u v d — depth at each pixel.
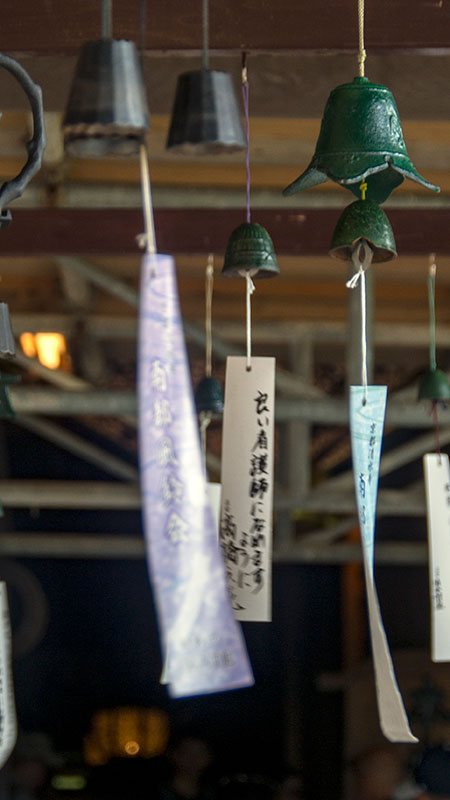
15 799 7.45
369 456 2.50
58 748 10.47
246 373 3.12
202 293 7.41
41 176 5.49
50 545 8.37
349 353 6.32
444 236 4.84
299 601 9.94
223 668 1.74
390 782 6.77
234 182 5.75
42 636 10.20
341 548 8.05
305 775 9.57
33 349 7.61
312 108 4.38
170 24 3.41
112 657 10.60
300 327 7.43
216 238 4.89
